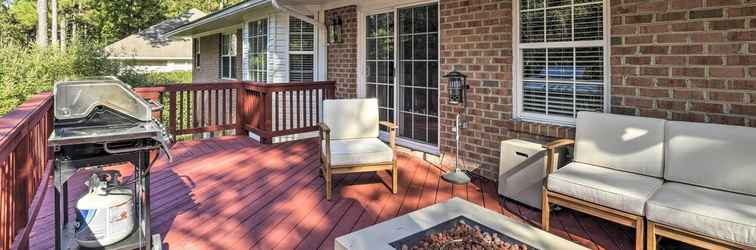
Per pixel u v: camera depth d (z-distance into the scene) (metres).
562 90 3.99
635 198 2.65
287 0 6.16
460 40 4.81
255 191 4.24
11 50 10.86
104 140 2.37
